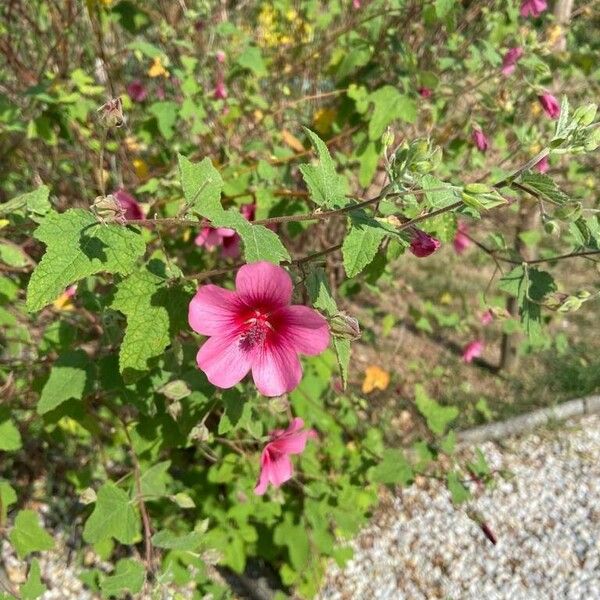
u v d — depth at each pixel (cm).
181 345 31
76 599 48
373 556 55
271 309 23
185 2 58
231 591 50
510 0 50
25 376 42
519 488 62
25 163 50
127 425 38
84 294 33
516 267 31
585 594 54
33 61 54
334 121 49
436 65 55
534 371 75
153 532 45
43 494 54
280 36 60
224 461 45
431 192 24
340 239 66
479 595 53
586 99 60
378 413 66
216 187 24
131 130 56
